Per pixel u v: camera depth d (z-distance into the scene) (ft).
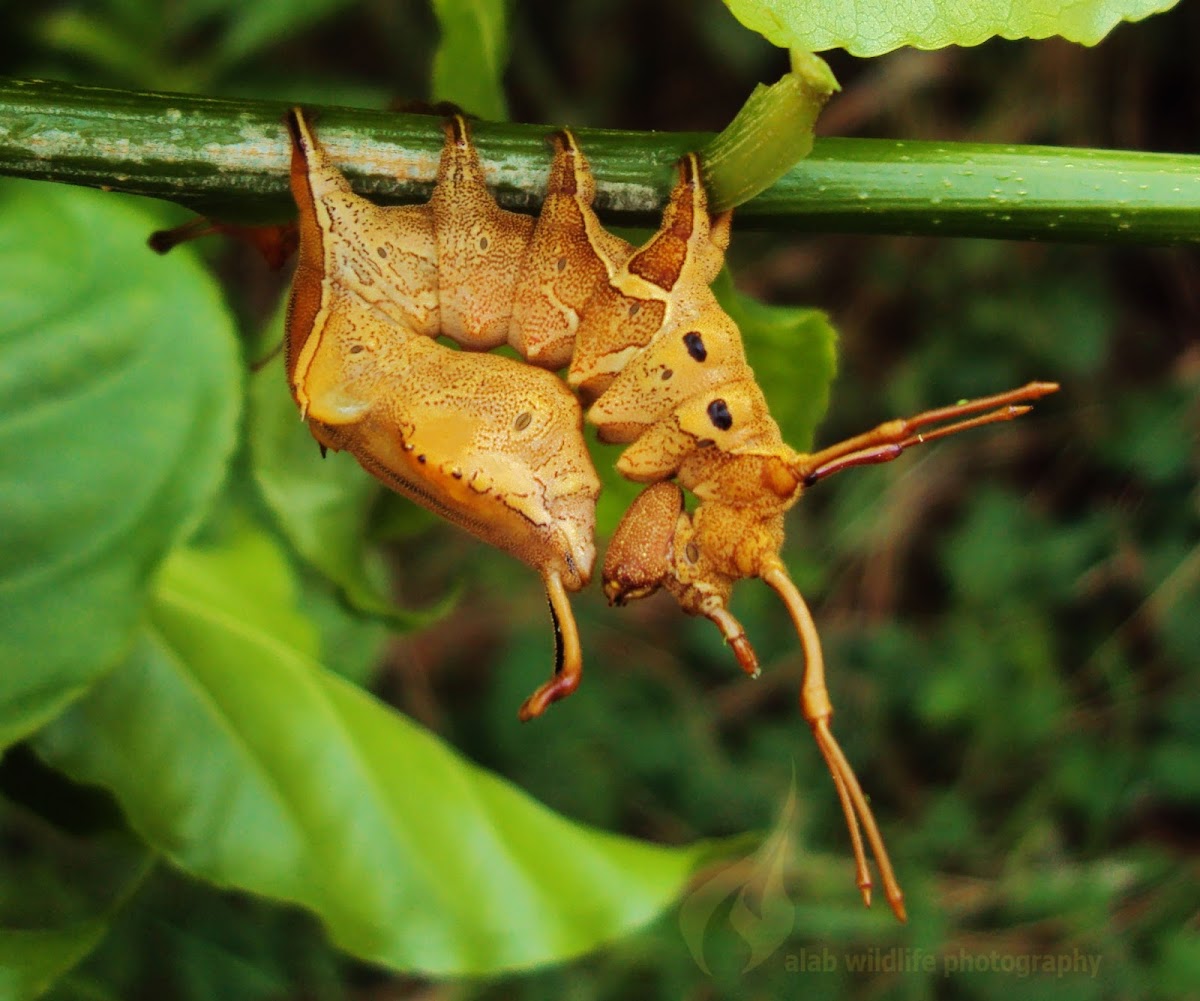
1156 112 2.07
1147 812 1.93
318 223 0.78
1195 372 2.02
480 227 0.78
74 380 0.77
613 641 1.99
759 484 0.76
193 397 0.78
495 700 1.90
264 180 0.78
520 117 2.24
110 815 0.83
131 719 0.83
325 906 0.83
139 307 0.78
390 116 0.78
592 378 0.78
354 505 0.85
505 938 0.83
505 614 2.04
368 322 0.78
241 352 0.79
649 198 0.78
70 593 0.77
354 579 0.85
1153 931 1.78
